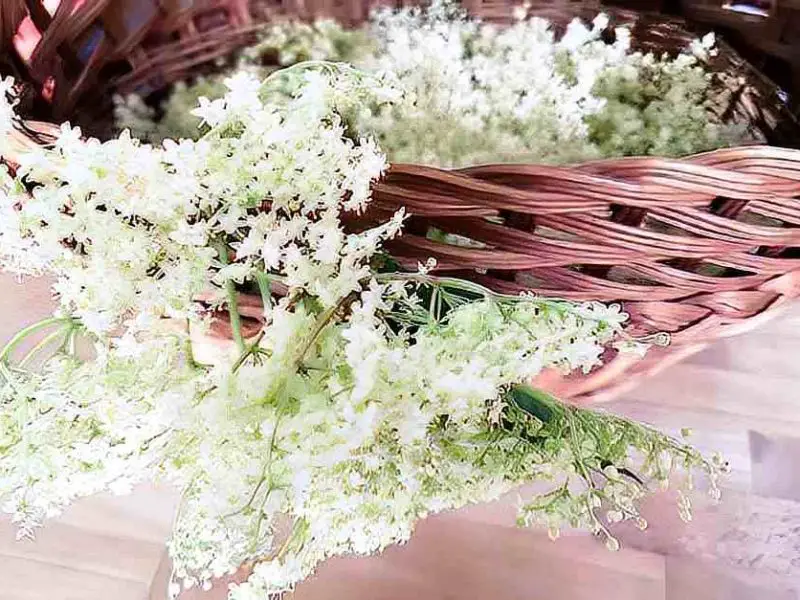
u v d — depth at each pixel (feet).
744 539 1.17
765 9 1.57
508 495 1.18
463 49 1.44
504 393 0.85
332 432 0.72
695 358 1.39
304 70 0.93
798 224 0.99
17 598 1.07
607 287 1.04
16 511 0.83
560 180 0.92
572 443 0.88
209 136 0.80
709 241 0.98
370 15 1.54
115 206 0.77
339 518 0.79
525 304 0.83
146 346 0.81
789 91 1.50
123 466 0.78
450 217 0.95
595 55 1.44
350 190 0.89
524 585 1.11
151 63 1.44
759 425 1.30
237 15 1.51
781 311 1.15
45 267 0.82
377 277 0.87
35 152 0.80
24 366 0.88
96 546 1.12
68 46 1.39
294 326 0.79
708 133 1.34
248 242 0.78
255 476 0.74
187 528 0.76
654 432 0.93
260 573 0.79
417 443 0.76
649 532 1.17
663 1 1.60
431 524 1.16
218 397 0.74
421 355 0.75
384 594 1.09
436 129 1.23
